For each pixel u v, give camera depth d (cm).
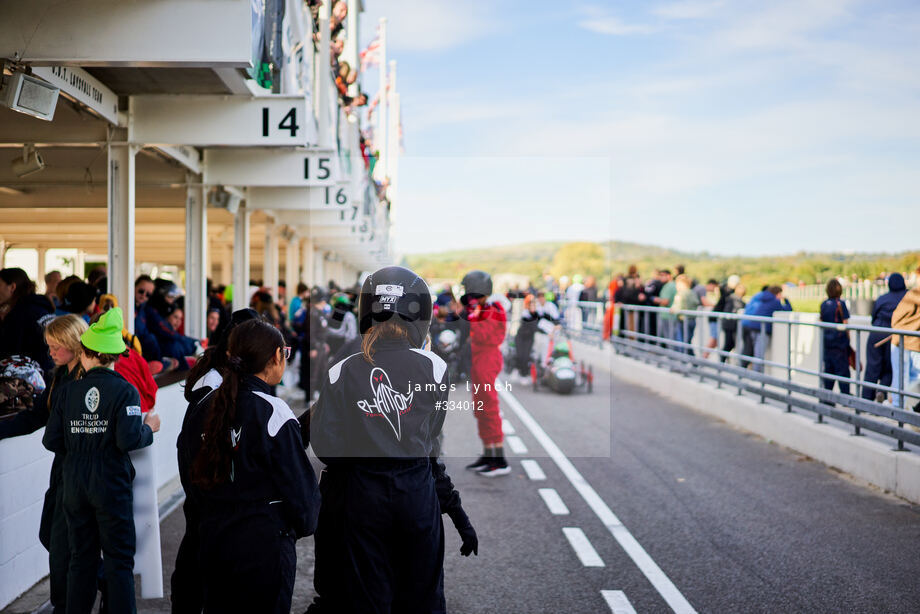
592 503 762
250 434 346
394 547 360
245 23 610
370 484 354
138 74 745
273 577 346
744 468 916
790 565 589
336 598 355
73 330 473
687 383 1419
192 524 397
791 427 1025
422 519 357
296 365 1639
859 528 682
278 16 866
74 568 443
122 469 445
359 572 352
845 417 913
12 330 648
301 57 1120
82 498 441
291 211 1738
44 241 2191
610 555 614
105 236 2058
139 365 554
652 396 1518
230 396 348
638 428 1176
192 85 791
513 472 879
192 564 398
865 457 847
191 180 1092
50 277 1058
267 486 349
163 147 909
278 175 1068
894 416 809
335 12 1353
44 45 604
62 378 478
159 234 2078
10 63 607
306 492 348
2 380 573
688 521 705
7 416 557
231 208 1262
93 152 1029
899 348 829
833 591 536
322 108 1257
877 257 4031
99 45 606
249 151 1069
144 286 985
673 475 880
